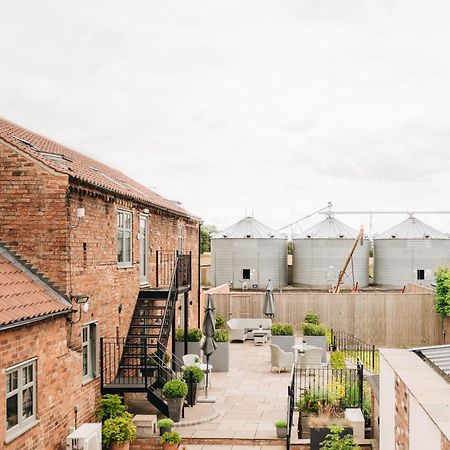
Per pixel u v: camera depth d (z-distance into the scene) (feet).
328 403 42.55
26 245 37.27
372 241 149.79
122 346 48.06
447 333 84.53
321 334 72.49
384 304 87.25
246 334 84.64
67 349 36.65
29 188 37.22
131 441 40.11
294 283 134.21
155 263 60.13
